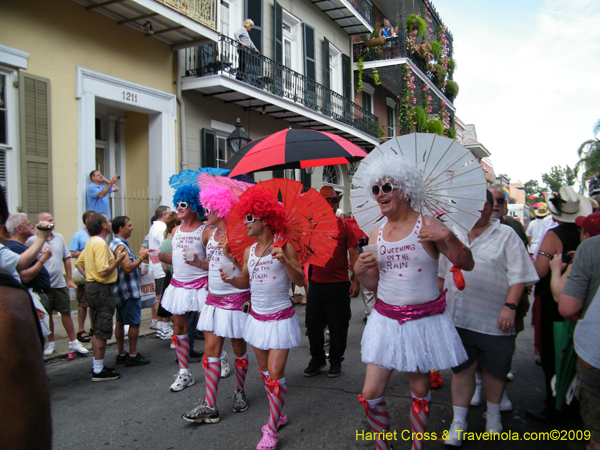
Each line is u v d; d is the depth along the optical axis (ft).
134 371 16.03
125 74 27.96
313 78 46.44
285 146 16.97
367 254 8.66
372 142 53.98
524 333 20.76
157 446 10.34
